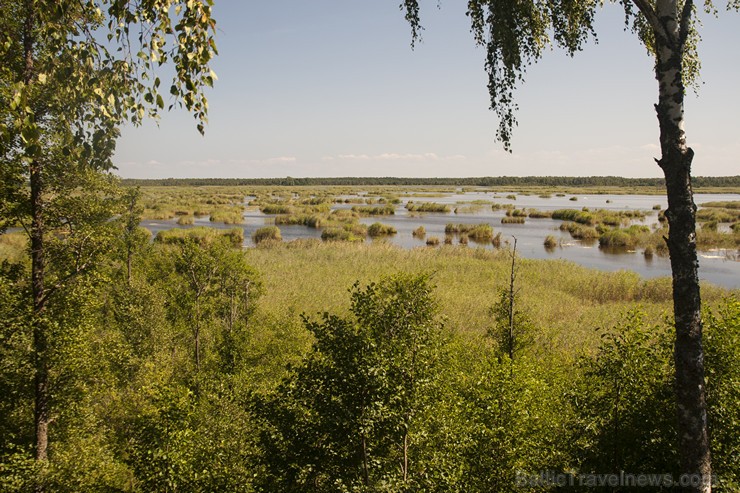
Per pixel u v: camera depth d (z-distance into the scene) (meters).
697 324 5.70
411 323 6.79
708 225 59.88
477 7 6.94
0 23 5.39
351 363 6.50
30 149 3.98
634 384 8.47
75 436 12.20
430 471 7.18
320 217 71.69
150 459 9.52
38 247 10.77
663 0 5.66
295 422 7.12
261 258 43.25
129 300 19.52
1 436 11.53
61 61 4.89
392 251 46.94
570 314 26.75
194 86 4.48
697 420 5.72
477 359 13.98
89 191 11.27
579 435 9.06
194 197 128.38
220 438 10.32
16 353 10.34
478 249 47.03
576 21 7.10
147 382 15.16
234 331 19.88
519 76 6.86
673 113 5.66
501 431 8.38
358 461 6.70
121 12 4.50
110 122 5.09
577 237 60.47
